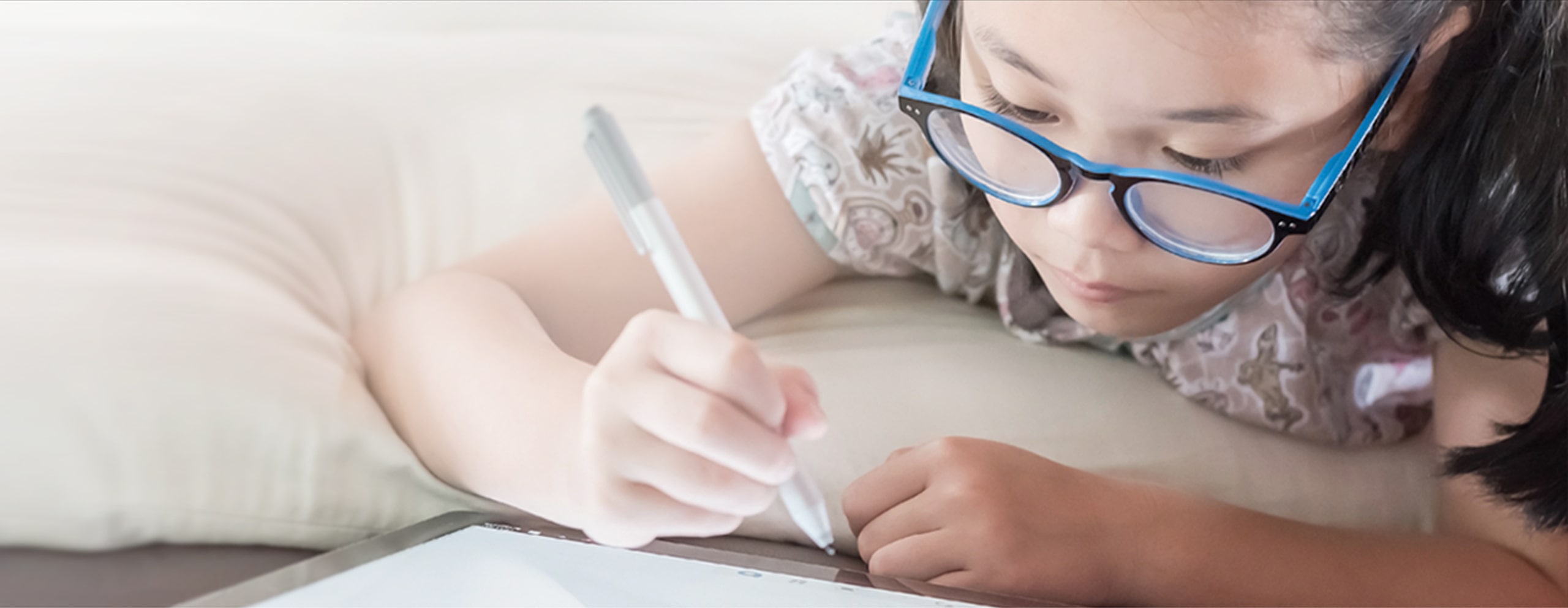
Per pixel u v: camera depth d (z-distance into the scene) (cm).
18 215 56
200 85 76
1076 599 51
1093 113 46
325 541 51
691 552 44
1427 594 54
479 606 36
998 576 50
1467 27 50
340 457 51
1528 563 59
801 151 69
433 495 53
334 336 59
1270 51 42
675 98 95
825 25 120
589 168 81
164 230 59
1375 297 69
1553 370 60
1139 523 53
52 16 92
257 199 67
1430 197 57
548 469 48
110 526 47
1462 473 61
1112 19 42
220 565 48
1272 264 57
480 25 111
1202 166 48
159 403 48
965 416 62
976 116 51
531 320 61
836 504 56
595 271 67
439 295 61
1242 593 53
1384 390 73
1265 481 64
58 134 65
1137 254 52
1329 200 49
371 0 107
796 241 71
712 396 40
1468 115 54
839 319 72
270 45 87
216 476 49
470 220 76
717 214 69
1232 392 68
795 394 43
